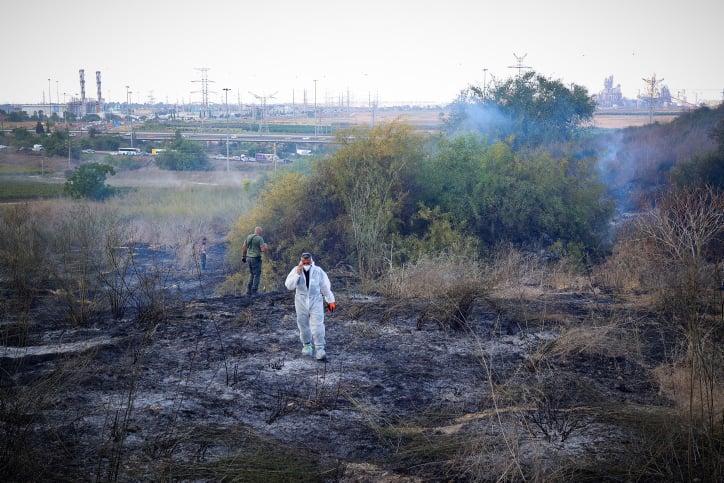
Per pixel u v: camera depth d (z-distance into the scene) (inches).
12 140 3789.4
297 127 6486.2
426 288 445.7
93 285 446.3
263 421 234.4
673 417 222.8
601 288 477.4
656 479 189.6
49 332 353.7
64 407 234.4
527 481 187.8
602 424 229.1
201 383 270.4
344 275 538.9
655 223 480.7
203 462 197.0
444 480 192.2
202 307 420.5
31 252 515.8
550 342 324.5
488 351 320.8
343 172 661.9
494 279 433.4
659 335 340.5
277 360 305.0
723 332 273.0
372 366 298.4
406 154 666.8
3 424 209.8
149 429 221.1
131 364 290.2
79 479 182.7
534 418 232.1
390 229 627.8
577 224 681.6
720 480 182.4
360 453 211.9
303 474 193.3
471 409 247.3
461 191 670.5
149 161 3078.2
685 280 312.0
